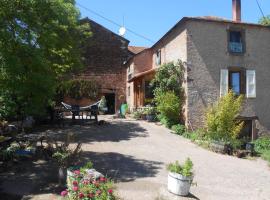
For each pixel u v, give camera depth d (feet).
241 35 65.41
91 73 95.45
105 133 54.39
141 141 49.57
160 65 71.31
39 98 31.65
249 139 62.39
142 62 84.58
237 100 57.06
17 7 28.68
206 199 27.68
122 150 42.96
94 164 34.88
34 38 31.04
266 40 67.05
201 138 53.72
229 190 31.04
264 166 43.57
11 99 45.09
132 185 28.76
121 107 88.79
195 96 60.90
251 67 65.46
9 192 25.77
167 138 53.78
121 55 98.12
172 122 61.93
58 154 28.50
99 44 96.89
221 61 63.16
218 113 56.03
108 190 20.63
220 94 62.34
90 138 49.52
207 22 62.69
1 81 29.63
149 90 76.59
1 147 36.24
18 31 28.40
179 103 62.13
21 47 28.60
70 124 62.23
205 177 34.76
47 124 61.77
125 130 58.13
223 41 63.62
